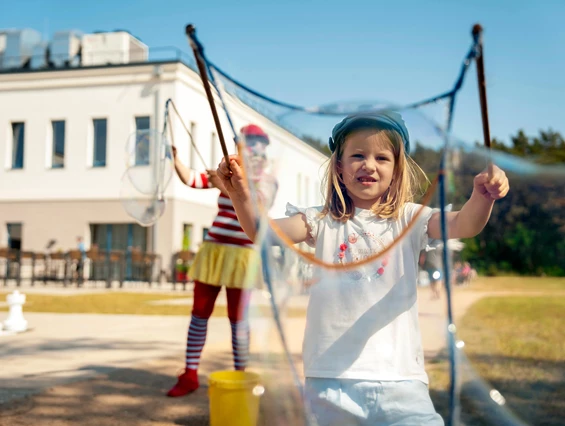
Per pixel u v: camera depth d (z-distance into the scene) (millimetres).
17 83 15547
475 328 4543
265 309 1615
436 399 1676
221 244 2947
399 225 1671
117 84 14617
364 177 1673
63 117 15164
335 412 1515
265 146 1727
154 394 3047
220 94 1389
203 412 2729
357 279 1630
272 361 1553
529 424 2186
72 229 15086
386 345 1567
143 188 3416
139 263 13945
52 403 2848
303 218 1752
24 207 15484
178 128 13281
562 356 3547
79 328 5684
